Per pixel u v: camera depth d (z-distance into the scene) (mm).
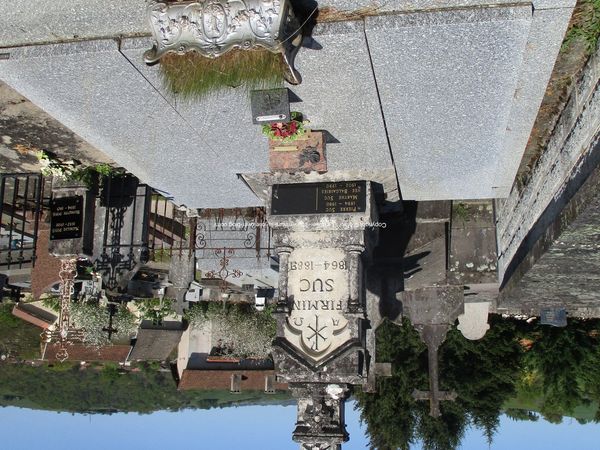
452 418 18234
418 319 12508
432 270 12336
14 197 12797
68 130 11016
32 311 26859
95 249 12695
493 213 12352
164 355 26781
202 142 9414
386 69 7492
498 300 14250
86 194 12516
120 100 8445
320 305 10117
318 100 8234
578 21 7422
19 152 12133
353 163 9914
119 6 7102
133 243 12625
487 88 7703
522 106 8203
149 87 8070
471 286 12445
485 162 9688
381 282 12570
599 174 7285
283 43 6547
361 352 10109
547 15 6711
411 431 18422
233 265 13062
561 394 17938
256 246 12828
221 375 27688
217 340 27156
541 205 9852
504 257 12062
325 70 7621
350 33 6977
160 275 17516
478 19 6676
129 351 27188
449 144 9148
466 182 10547
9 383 31141
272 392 29109
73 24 7402
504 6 6645
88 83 8117
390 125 8727
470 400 18031
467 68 7375
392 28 6863
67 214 12516
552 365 17656
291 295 10211
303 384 10062
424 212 12414
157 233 14086
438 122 8555
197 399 29547
